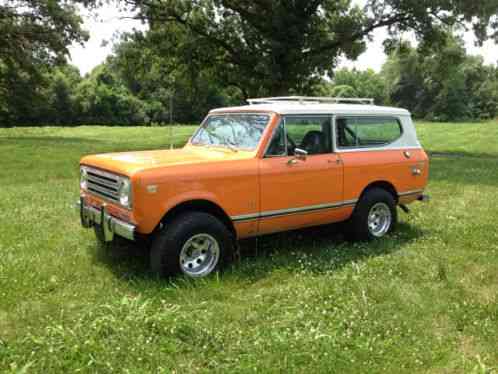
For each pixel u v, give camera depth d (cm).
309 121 593
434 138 3166
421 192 732
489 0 1753
